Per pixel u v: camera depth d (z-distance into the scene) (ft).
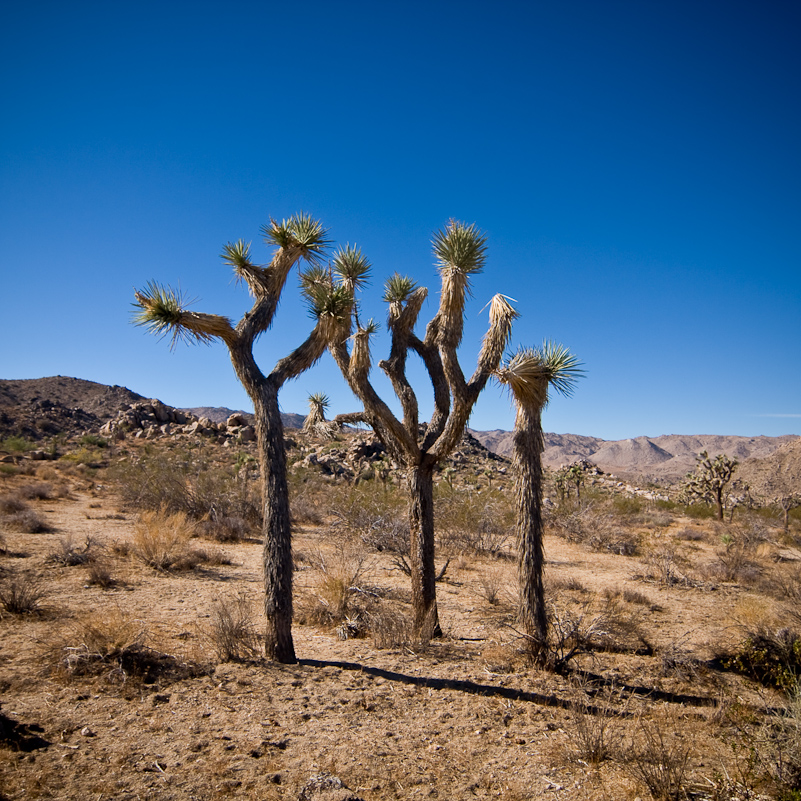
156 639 21.42
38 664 18.12
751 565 45.29
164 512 50.06
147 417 182.29
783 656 21.89
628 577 42.50
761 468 188.34
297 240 21.86
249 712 16.02
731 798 11.71
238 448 156.25
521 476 21.33
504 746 14.92
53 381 291.17
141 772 12.62
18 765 12.48
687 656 22.76
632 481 182.50
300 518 65.21
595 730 15.26
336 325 21.98
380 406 24.47
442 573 37.60
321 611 26.89
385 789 12.55
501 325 22.40
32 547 38.86
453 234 22.45
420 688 18.61
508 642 23.59
